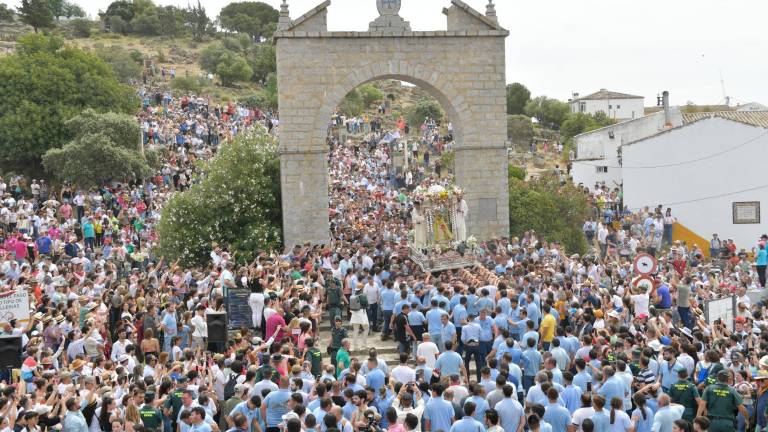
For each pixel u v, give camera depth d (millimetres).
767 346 21438
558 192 48250
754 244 53875
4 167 61219
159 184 57812
